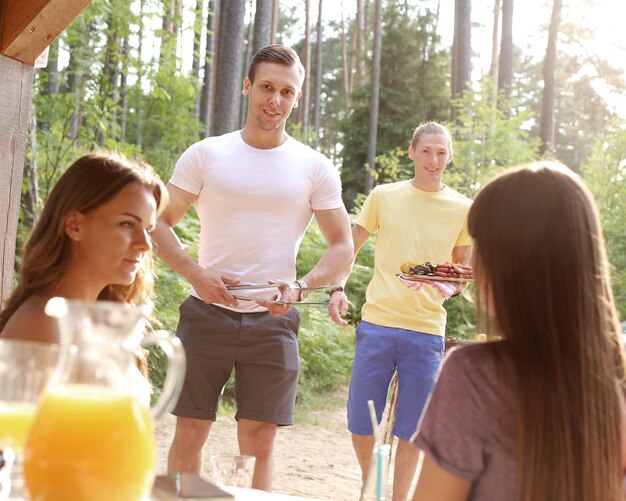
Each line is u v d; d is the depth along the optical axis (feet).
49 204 6.95
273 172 12.51
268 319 12.54
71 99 32.50
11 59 12.23
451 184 42.70
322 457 21.80
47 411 4.41
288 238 12.63
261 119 12.48
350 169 101.24
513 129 43.70
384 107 102.47
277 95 12.41
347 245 13.03
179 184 12.61
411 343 14.71
